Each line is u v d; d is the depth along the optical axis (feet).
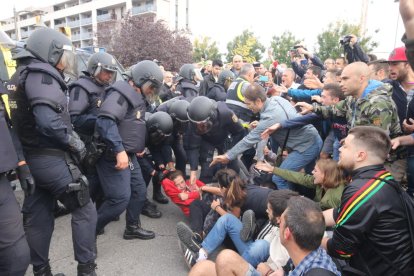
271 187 12.23
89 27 191.21
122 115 9.16
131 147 9.92
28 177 7.13
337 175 8.70
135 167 10.64
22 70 7.45
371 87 8.28
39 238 8.23
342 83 8.56
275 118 10.75
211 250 9.37
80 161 8.40
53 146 7.82
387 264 5.27
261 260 8.52
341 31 61.62
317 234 5.06
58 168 7.80
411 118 8.37
